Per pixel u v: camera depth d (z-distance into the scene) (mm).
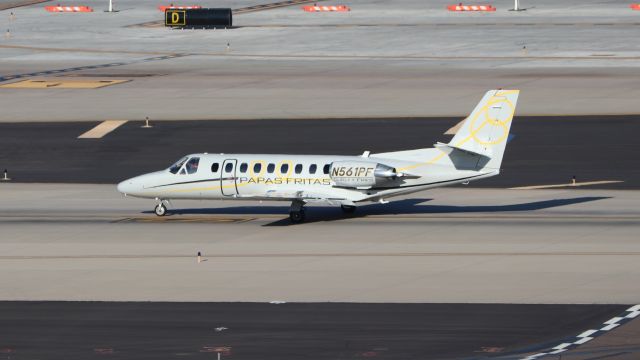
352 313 180125
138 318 178625
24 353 160250
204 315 180000
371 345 162500
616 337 164875
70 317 179625
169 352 160000
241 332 169875
